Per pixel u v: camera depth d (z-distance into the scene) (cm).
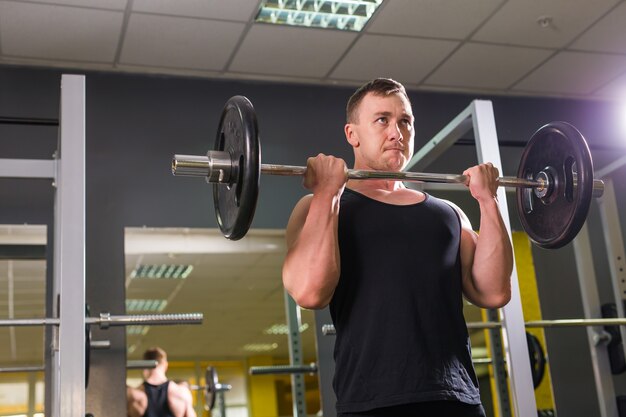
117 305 320
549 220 171
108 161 336
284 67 356
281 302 475
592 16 329
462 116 260
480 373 376
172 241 339
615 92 409
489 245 148
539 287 389
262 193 353
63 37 318
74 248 196
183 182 343
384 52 349
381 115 152
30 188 328
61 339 189
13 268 384
